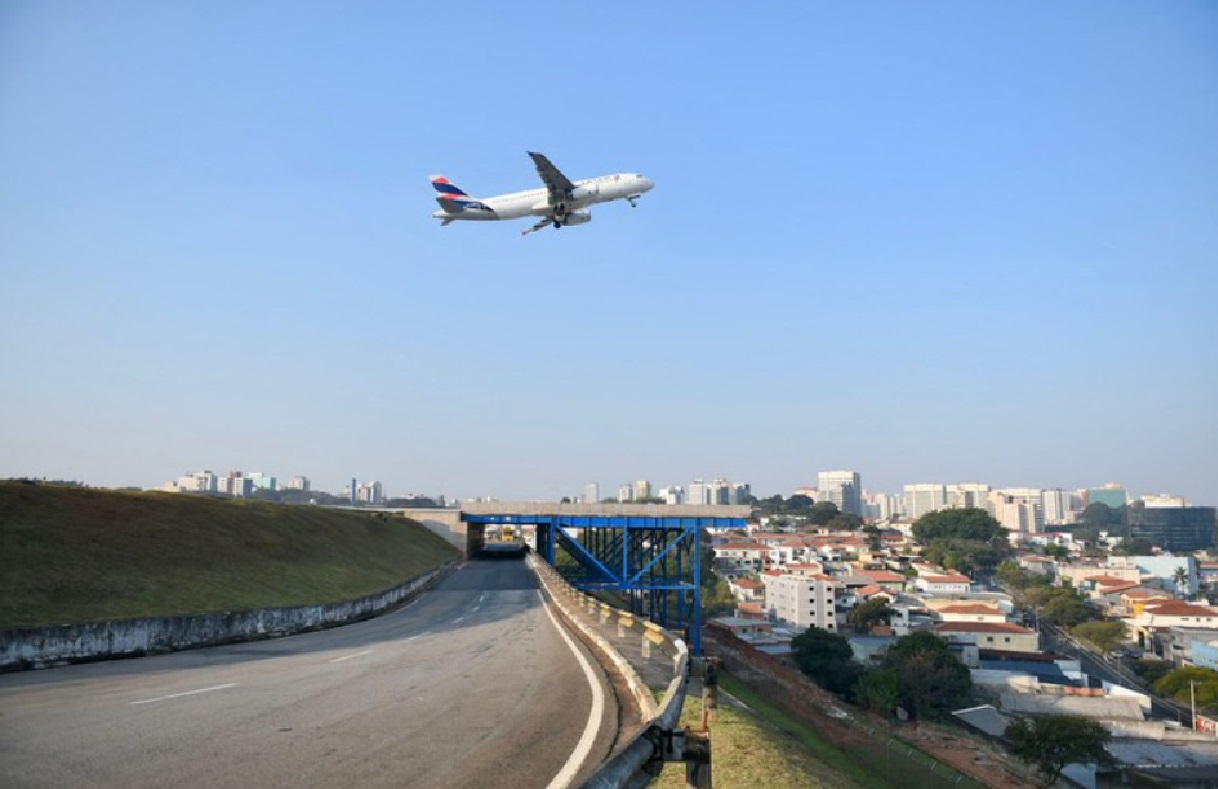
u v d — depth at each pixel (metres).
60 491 33.06
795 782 12.14
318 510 63.38
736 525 62.28
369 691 13.57
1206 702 74.50
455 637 24.22
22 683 14.38
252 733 9.83
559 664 17.75
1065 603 122.00
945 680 64.06
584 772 8.33
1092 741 47.72
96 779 7.48
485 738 9.94
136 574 27.94
